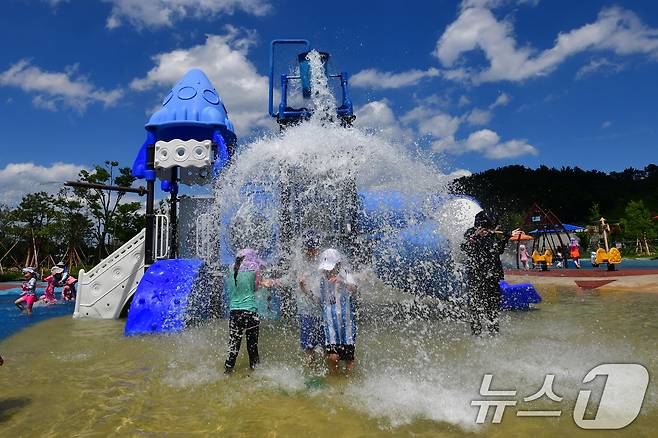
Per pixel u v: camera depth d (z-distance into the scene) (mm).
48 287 14039
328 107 9227
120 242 39281
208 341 6781
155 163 9781
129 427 3582
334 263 4859
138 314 7691
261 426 3529
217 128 10086
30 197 37875
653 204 90438
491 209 8008
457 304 7266
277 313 6938
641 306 9180
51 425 3660
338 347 4715
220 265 8422
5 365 5586
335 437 3303
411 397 4090
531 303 9219
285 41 9562
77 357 5961
